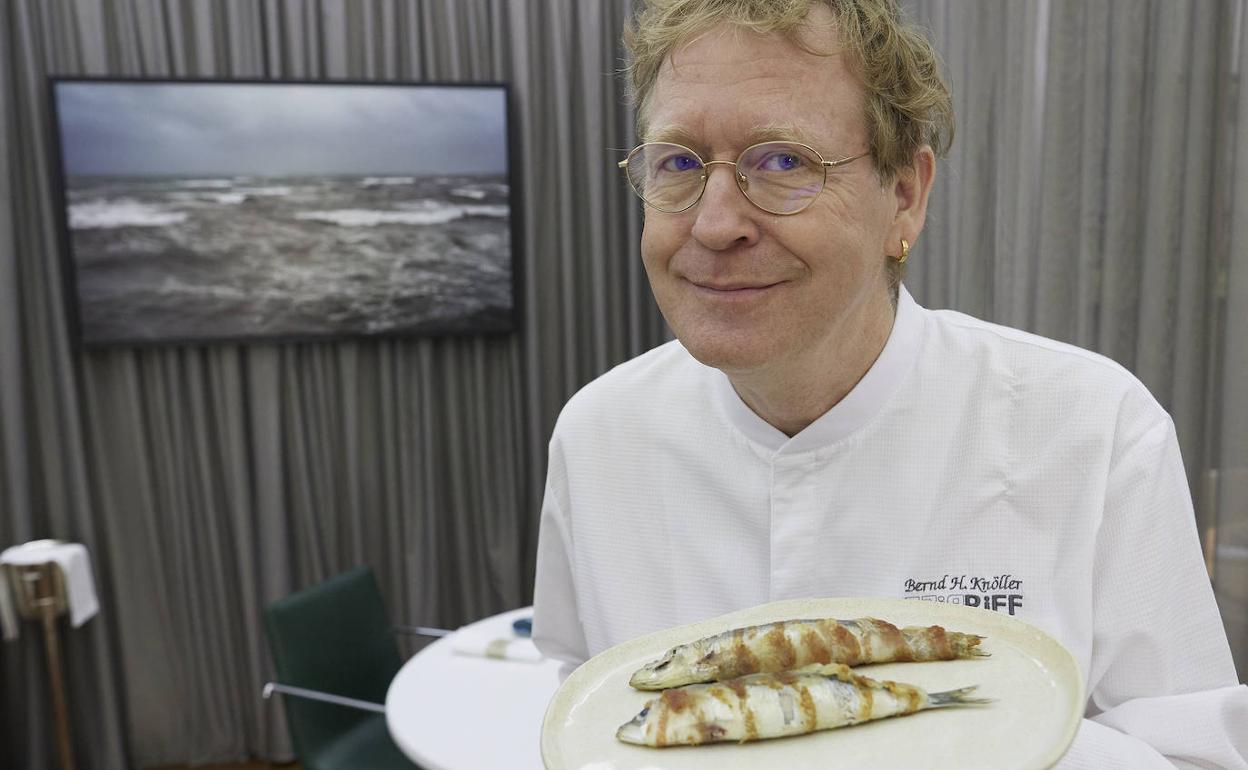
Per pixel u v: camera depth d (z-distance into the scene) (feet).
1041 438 2.88
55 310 11.31
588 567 3.41
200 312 11.65
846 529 3.00
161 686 12.26
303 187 11.73
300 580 12.61
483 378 12.79
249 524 12.18
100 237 11.30
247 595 12.23
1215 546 6.91
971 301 8.80
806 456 3.01
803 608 2.38
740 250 2.38
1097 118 7.63
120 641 12.05
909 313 3.08
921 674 2.08
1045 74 7.94
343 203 11.86
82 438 11.58
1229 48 6.68
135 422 11.79
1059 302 7.97
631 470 3.35
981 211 8.73
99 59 11.19
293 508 12.51
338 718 9.30
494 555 13.04
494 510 13.05
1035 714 1.83
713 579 3.20
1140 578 2.72
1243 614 6.73
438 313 12.32
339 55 11.82
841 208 2.40
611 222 12.80
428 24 12.03
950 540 2.93
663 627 3.29
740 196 2.36
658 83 2.51
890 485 2.97
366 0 11.76
